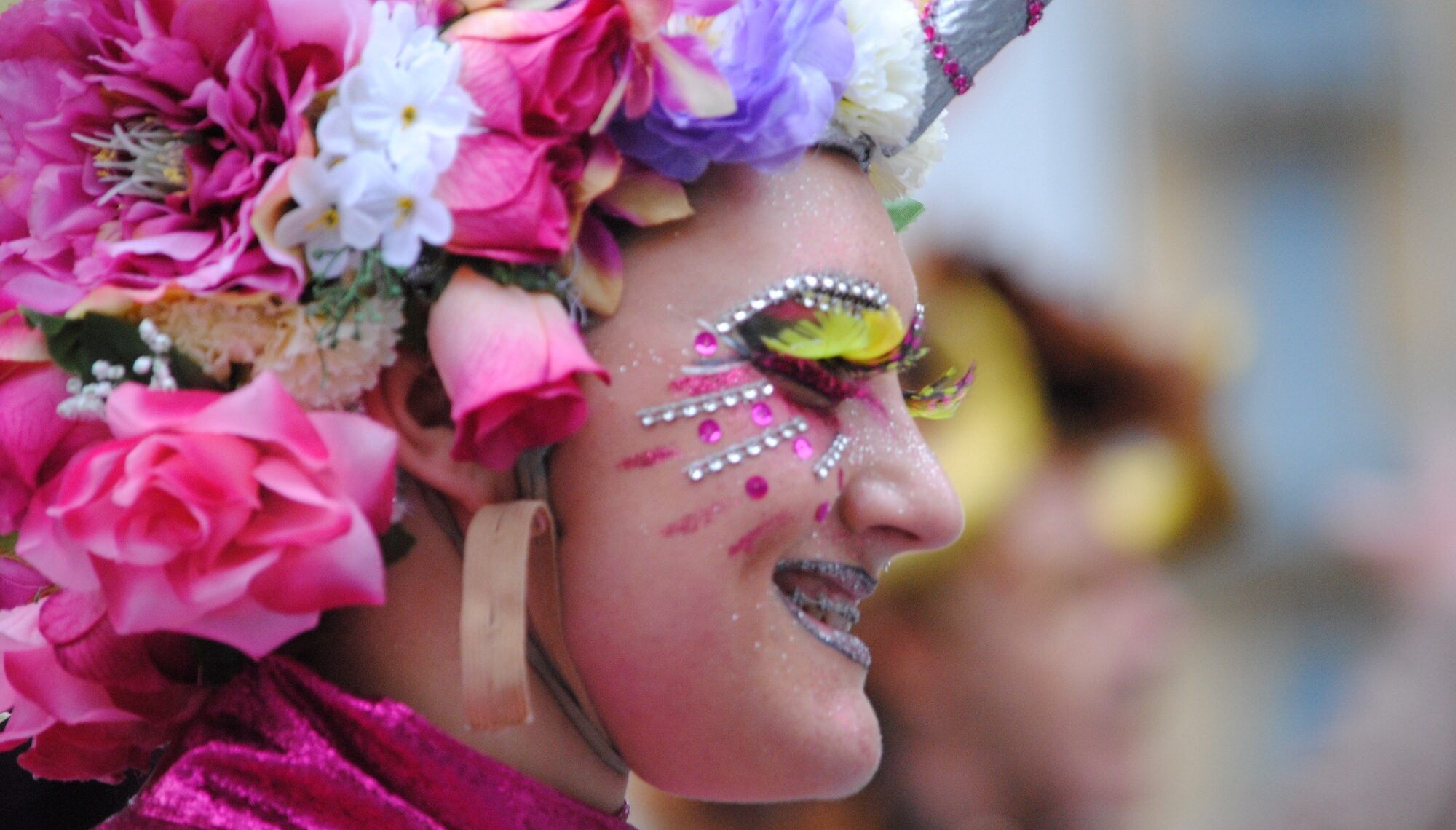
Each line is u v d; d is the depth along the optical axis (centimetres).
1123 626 504
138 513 222
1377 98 1008
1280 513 927
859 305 265
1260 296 972
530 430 235
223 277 231
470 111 234
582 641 256
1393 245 1018
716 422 254
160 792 249
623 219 255
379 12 235
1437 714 443
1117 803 504
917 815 498
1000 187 879
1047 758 495
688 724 257
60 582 234
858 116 270
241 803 246
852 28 271
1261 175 970
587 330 254
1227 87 948
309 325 237
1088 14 908
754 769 261
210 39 239
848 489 269
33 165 246
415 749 249
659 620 252
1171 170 950
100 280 238
